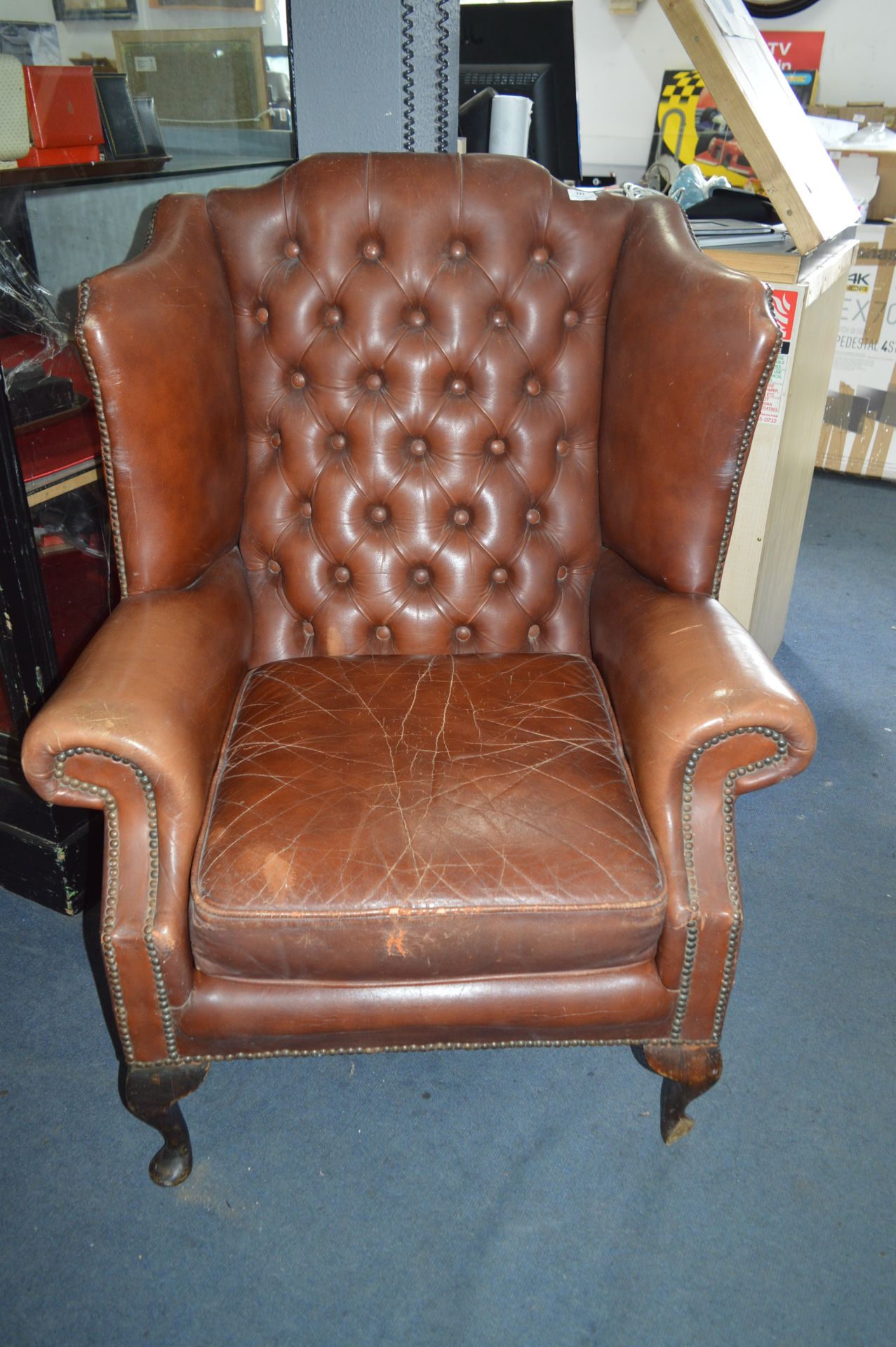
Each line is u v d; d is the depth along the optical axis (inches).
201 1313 43.6
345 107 69.1
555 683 53.5
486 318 56.5
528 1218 47.6
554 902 41.0
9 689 59.0
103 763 40.6
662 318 50.3
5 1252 45.8
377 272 55.6
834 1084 54.2
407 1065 55.7
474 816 43.8
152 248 51.4
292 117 71.1
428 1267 45.4
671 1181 49.3
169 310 48.9
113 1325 43.1
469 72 86.7
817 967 61.5
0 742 60.2
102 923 41.6
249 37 70.7
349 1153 50.6
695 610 49.1
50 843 61.3
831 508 125.1
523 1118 52.5
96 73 62.0
